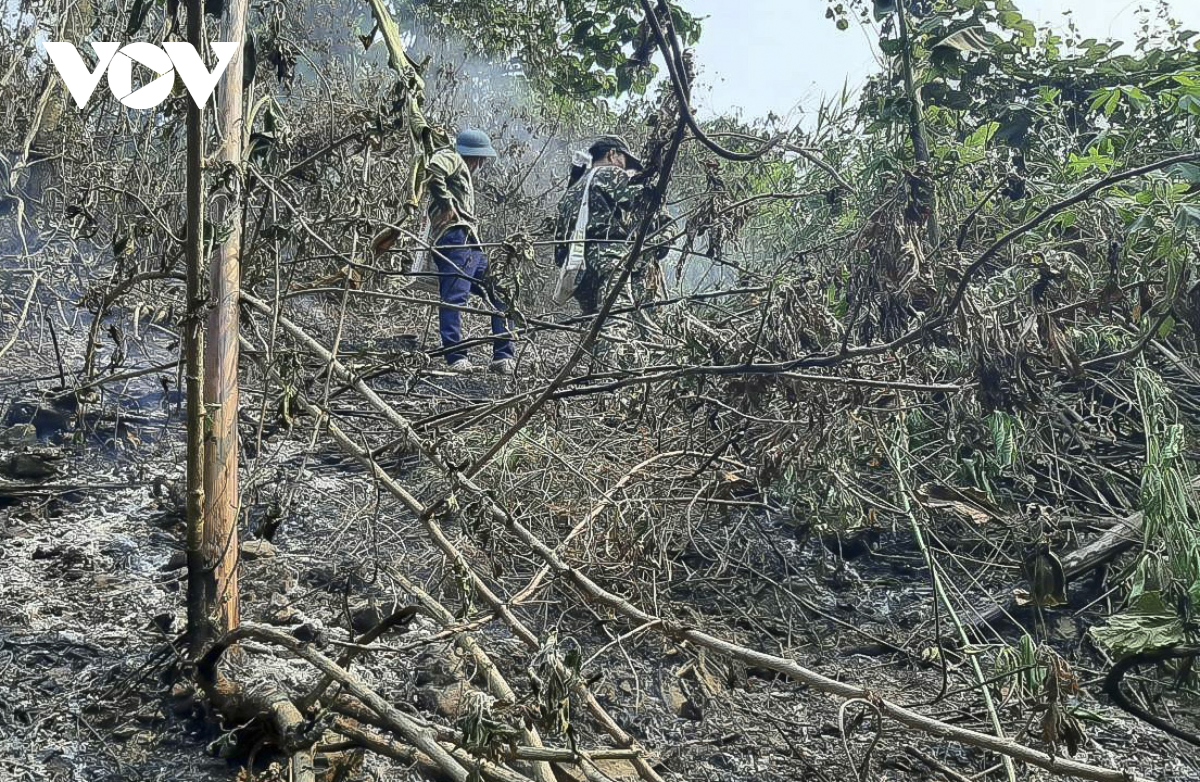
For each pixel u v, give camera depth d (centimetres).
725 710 277
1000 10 495
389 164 401
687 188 567
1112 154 461
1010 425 349
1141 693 300
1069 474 388
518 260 335
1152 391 343
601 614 307
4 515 330
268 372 285
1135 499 380
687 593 336
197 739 238
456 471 273
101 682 254
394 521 345
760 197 406
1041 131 513
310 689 250
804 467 330
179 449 377
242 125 254
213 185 239
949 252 395
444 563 309
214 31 253
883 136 519
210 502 246
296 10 586
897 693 294
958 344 325
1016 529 359
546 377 407
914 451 378
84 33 425
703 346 345
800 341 321
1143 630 283
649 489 347
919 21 519
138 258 381
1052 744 212
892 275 361
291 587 305
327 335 488
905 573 364
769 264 531
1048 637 328
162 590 297
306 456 281
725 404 358
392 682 263
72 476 355
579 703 266
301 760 212
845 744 223
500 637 293
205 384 246
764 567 358
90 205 298
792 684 294
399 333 521
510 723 204
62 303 453
